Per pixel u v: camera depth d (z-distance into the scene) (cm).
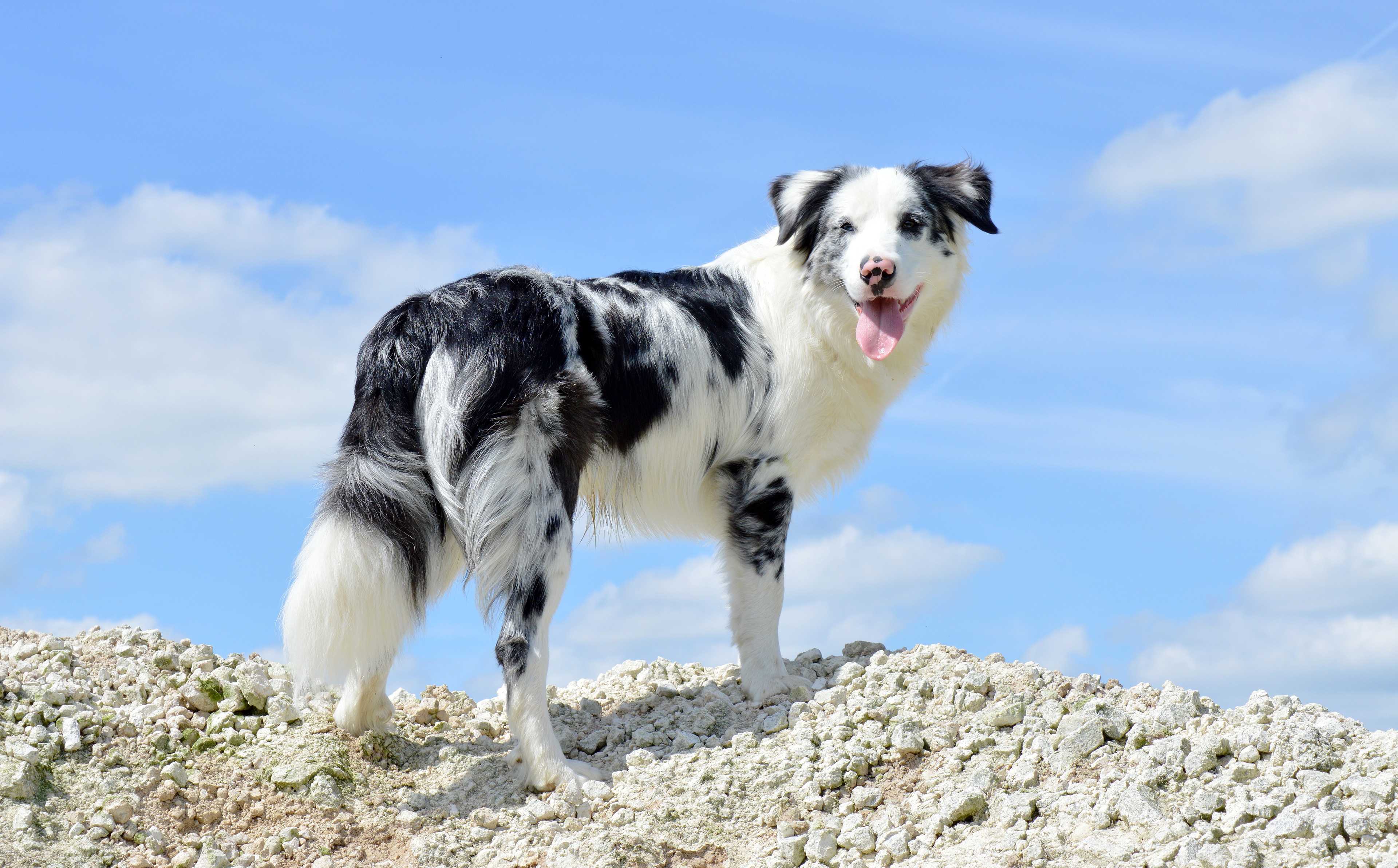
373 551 382
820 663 415
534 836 376
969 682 395
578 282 399
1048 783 377
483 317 388
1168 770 373
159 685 398
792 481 407
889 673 402
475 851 376
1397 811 362
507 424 385
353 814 382
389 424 386
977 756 383
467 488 384
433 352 387
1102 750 380
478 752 396
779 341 405
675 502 404
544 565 385
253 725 394
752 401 403
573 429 388
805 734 389
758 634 404
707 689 408
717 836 377
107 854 369
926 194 407
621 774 387
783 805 380
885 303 401
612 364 395
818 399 405
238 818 379
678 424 400
